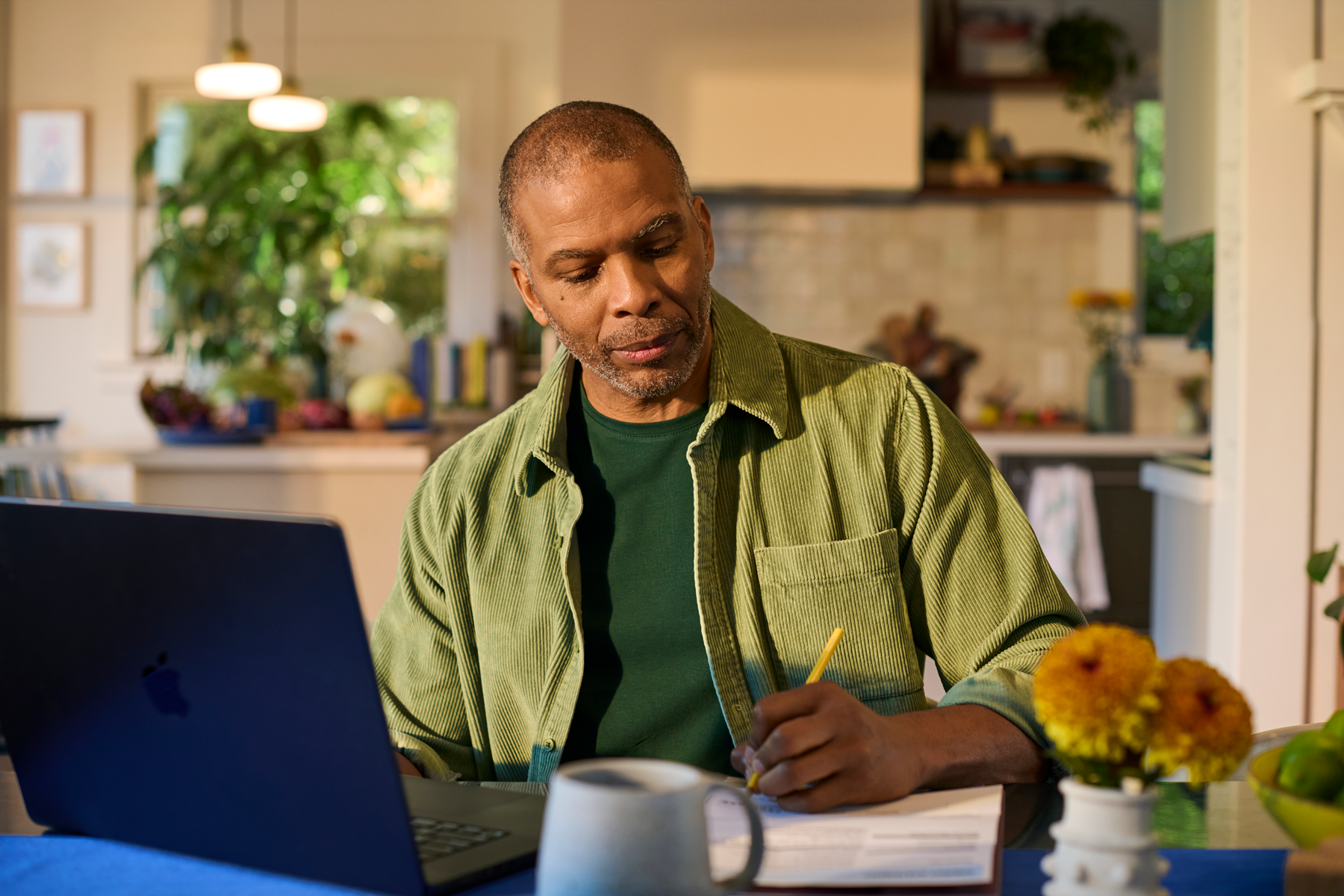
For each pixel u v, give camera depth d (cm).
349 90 555
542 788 102
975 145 518
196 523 74
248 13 548
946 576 119
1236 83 284
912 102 471
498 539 123
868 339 539
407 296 556
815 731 86
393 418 362
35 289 560
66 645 82
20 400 562
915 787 91
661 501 120
